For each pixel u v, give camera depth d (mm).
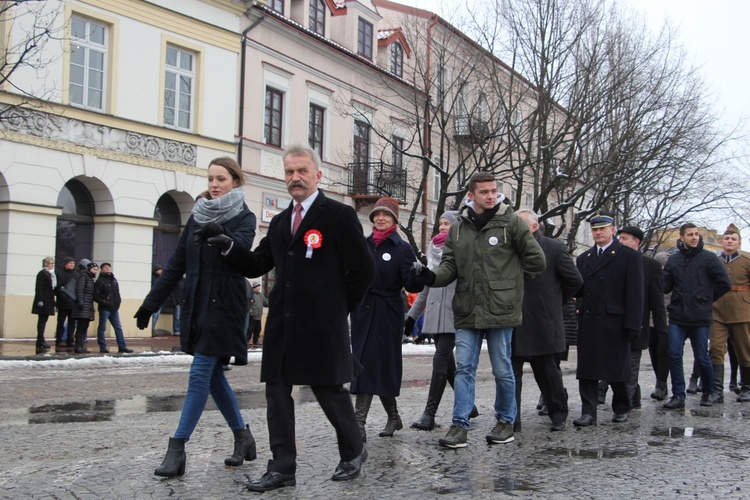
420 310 7848
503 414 6820
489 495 4840
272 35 25969
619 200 29016
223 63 24188
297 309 4980
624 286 8094
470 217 6543
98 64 20922
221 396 5539
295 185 5012
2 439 6672
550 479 5316
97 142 20562
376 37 31625
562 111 26422
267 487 4840
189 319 5250
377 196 29172
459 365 6559
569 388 11578
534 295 7441
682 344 9641
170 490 4820
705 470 5691
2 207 18641
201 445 6375
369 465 5703
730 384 11797
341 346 5043
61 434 6949
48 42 19297
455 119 26781
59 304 16547
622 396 8242
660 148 26891
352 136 30047
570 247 28062
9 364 13664
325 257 5012
